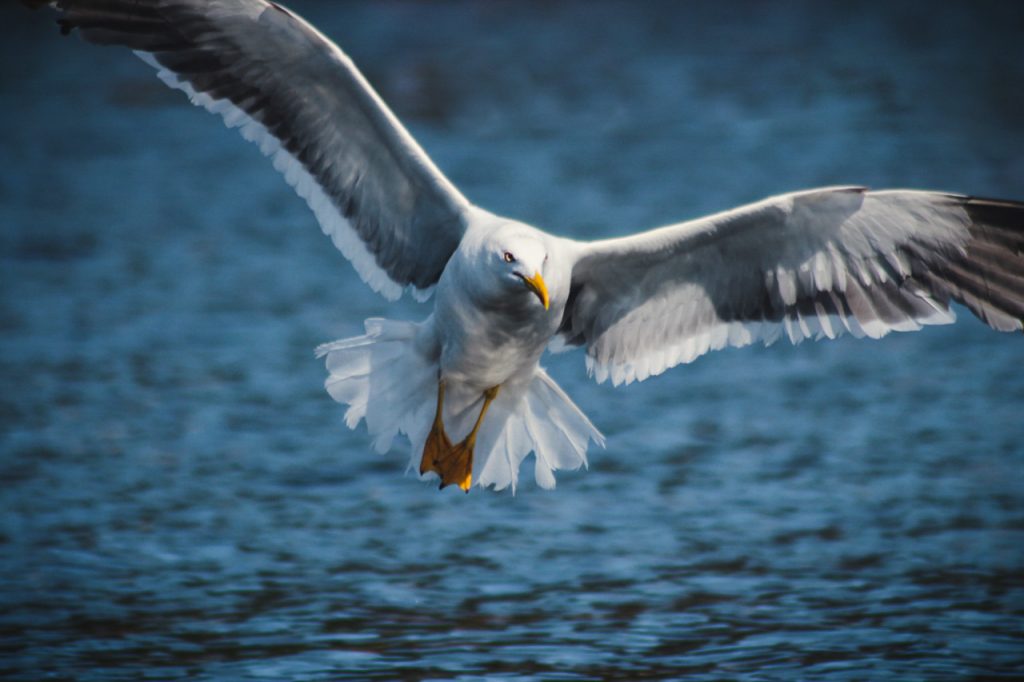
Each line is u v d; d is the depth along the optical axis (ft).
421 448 35.83
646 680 36.19
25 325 71.41
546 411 35.94
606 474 53.26
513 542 46.70
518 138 112.27
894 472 53.01
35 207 95.76
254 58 33.96
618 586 42.93
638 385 64.80
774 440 56.85
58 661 37.52
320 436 57.21
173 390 62.13
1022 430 57.41
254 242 88.28
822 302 35.09
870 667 37.06
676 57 141.90
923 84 129.29
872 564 44.60
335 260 84.58
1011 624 39.91
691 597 42.09
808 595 42.16
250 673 36.70
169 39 34.19
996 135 111.86
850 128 114.21
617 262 35.01
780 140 110.63
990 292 34.35
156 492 50.88
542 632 39.52
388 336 35.17
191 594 42.29
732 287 35.50
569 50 144.56
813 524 48.03
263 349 68.03
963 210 33.40
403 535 47.21
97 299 76.07
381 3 165.68
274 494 50.96
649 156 106.42
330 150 34.91
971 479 52.16
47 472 52.65
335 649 38.40
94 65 142.31
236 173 105.81
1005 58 140.05
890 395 62.39
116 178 103.65
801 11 165.58
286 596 42.19
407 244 35.68
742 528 47.73
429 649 38.29
